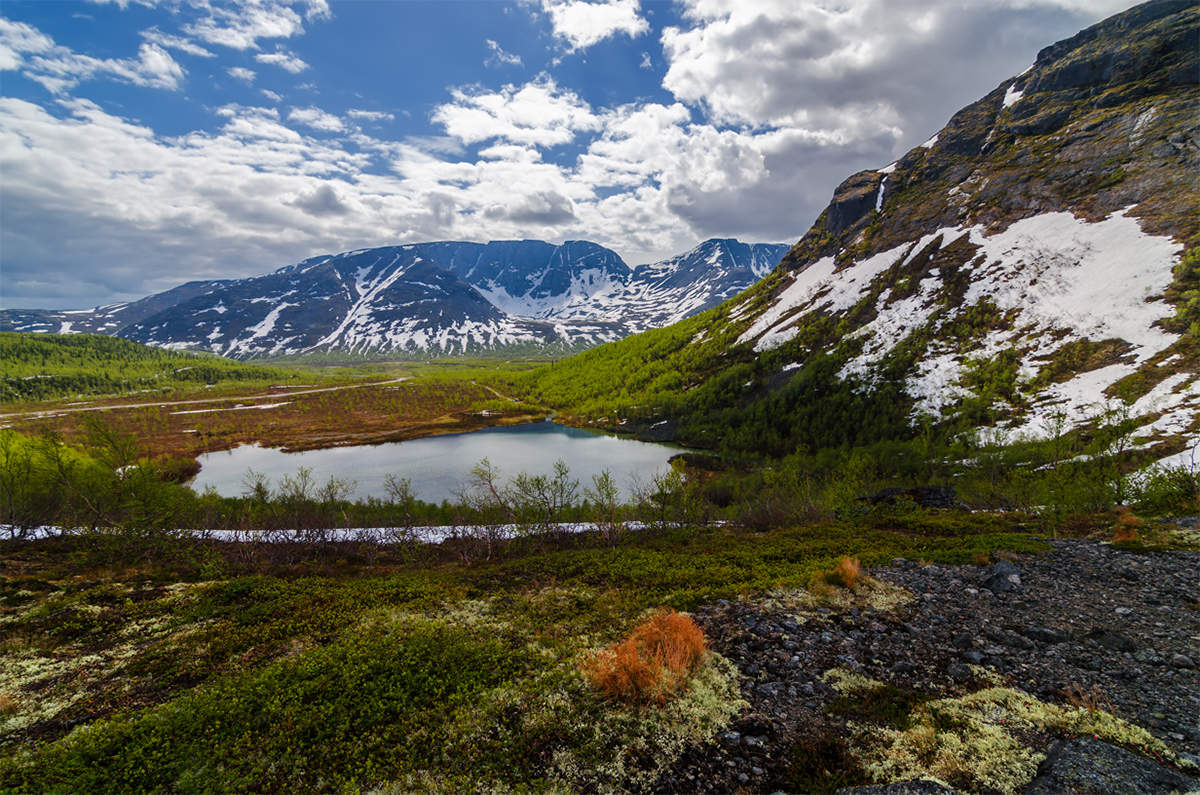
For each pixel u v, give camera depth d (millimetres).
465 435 145875
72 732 11758
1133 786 7258
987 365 99625
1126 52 152500
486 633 16406
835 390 116750
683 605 17828
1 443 40156
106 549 30203
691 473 97188
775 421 115812
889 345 123312
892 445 84812
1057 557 20203
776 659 13242
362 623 17922
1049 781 7645
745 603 17359
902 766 8875
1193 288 86688
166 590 22766
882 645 13602
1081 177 134125
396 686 12703
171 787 9617
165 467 93625
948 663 12438
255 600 21156
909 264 150500
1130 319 89688
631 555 27859
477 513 46781
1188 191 109250
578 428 156375
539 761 9883
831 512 40531
